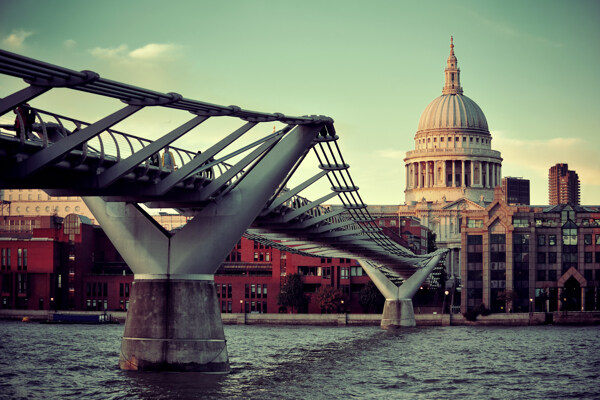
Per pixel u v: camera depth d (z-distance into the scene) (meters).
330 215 107.62
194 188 72.44
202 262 74.31
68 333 152.88
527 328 177.25
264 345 123.12
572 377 87.31
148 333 74.31
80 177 60.56
